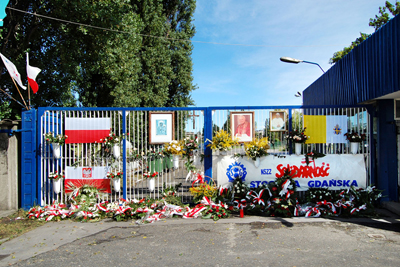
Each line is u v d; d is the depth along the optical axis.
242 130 6.23
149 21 16.34
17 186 6.23
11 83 8.44
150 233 4.57
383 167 5.91
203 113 6.28
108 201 6.29
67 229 4.87
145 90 17.08
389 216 5.33
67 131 6.15
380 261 3.41
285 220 5.15
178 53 19.89
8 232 4.74
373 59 5.63
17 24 8.13
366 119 6.20
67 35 9.17
